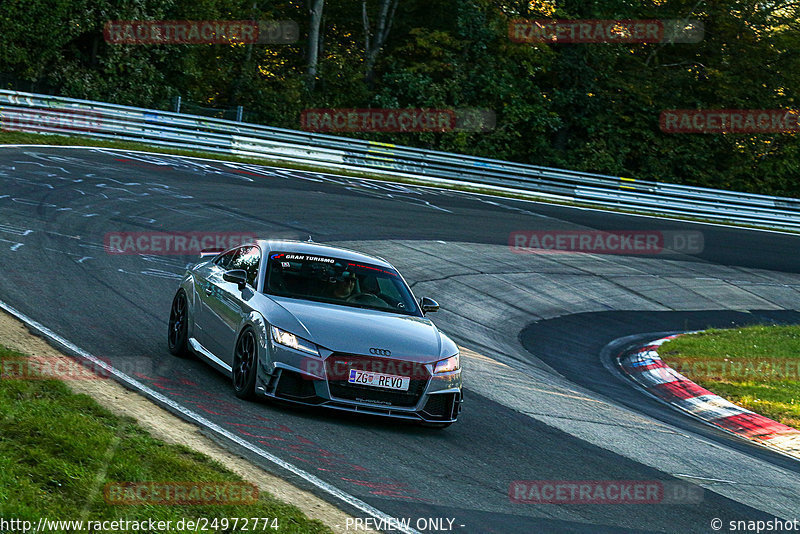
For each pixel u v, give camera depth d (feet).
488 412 107.34
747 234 374.84
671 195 397.60
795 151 516.32
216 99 451.94
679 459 100.32
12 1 358.64
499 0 503.20
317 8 463.01
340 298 97.81
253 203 256.32
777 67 539.70
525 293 223.71
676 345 187.01
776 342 201.36
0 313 106.52
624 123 506.89
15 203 195.42
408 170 371.35
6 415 64.69
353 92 460.55
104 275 148.56
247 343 90.89
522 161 486.38
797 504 88.79
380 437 85.92
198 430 75.92
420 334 93.81
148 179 262.26
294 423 84.84
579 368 161.58
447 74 483.51
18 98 305.94
